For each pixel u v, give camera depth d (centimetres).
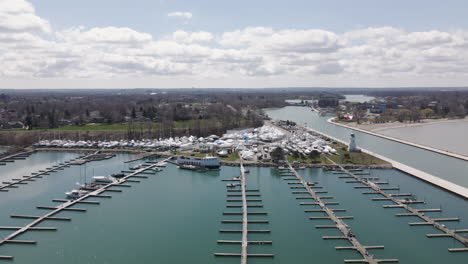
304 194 18750
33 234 14288
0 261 12244
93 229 14712
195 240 13675
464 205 16862
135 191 19725
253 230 14300
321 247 12962
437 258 12131
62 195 18900
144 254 12675
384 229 14338
